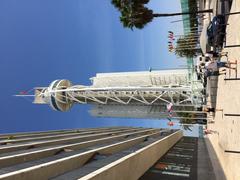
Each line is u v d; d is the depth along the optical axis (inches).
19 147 736.3
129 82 3880.4
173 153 1264.8
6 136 1225.4
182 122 2787.9
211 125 1373.0
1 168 482.3
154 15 1446.9
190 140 2256.4
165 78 3666.3
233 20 669.9
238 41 605.9
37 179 419.8
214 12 954.7
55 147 741.9
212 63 724.7
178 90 3093.0
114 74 3932.1
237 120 572.1
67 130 1980.8
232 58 686.5
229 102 708.7
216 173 786.8
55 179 437.4
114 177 487.5
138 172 687.7
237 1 632.4
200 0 2331.4
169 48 2544.3
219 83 994.7
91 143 954.7
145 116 3932.1
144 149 768.9
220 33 759.7
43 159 605.6
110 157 670.5
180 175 787.4
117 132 1839.3
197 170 853.2
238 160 529.7
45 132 1669.5
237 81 608.4
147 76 3722.9
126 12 1439.5
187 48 2409.0
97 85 4040.4
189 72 3149.6
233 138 610.9
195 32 2498.8
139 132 1903.3
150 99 3762.3
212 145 1307.8
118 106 4087.1
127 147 1000.9
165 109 3809.1
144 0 1419.8
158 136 1708.9
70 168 535.8
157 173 790.5
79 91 3843.5
